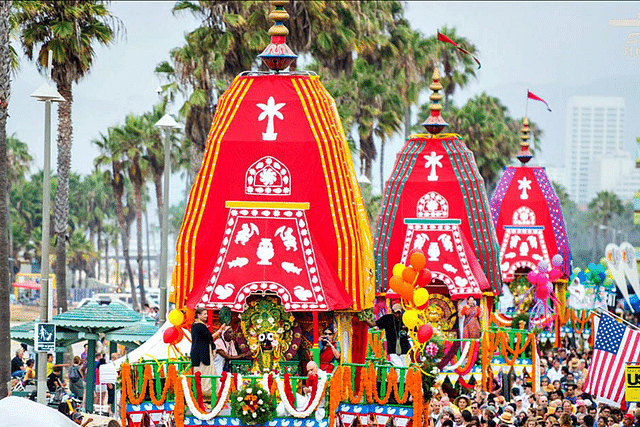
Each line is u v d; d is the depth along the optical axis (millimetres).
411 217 72625
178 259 48312
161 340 59875
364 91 146125
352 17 123188
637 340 52406
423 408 47062
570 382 66812
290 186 48000
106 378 63656
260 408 44656
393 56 155500
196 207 48344
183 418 44688
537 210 97812
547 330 96125
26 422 29922
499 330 73688
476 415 54094
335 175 48000
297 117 48281
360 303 47719
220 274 47719
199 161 109312
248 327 48875
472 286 71062
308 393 46062
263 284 47469
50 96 60375
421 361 49531
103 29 96500
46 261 60562
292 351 49344
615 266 101500
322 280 47562
